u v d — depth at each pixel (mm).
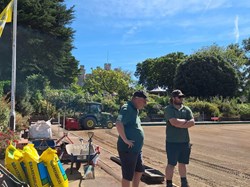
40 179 5418
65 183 5609
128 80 56156
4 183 5043
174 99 6879
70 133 20172
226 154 13453
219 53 53250
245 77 57219
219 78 49219
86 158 8500
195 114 39312
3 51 30609
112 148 14547
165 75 74562
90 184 7617
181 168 7027
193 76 49594
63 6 34750
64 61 36719
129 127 5801
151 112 37531
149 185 7758
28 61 31891
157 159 12000
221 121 38875
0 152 8953
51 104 29359
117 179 8125
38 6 31703
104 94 47125
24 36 30891
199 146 15969
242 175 9570
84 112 26500
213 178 9133
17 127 14648
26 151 5547
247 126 31641
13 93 12094
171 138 6887
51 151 5543
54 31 32844
